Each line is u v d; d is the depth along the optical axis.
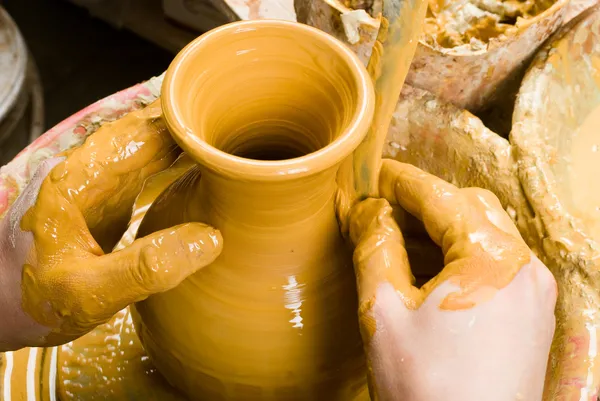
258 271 0.49
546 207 0.58
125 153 0.50
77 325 0.50
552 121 0.68
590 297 0.54
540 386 0.47
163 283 0.47
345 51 0.47
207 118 0.49
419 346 0.47
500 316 0.47
